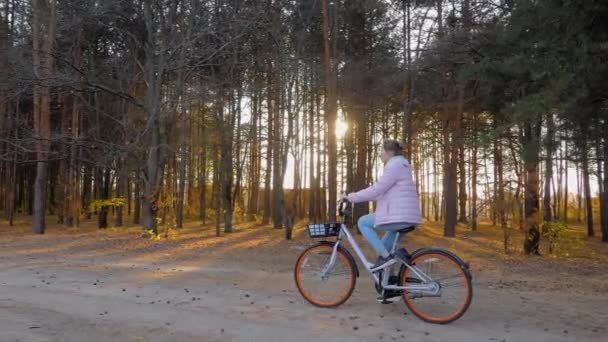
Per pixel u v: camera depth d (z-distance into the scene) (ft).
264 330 15.85
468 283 16.58
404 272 17.66
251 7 56.49
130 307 18.88
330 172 53.67
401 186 17.85
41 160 56.85
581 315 18.01
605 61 25.62
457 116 61.26
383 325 16.48
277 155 78.33
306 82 66.28
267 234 66.59
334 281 19.04
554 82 25.59
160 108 54.90
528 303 19.97
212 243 48.08
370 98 65.51
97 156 58.13
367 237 18.33
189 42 51.49
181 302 19.80
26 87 52.13
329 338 15.06
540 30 29.60
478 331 15.85
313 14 62.44
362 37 70.49
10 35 55.47
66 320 16.88
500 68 33.01
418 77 63.05
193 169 103.71
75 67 50.01
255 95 67.46
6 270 27.91
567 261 40.68
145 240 48.70
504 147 46.11
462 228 97.76
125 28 58.65
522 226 46.55
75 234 58.13
